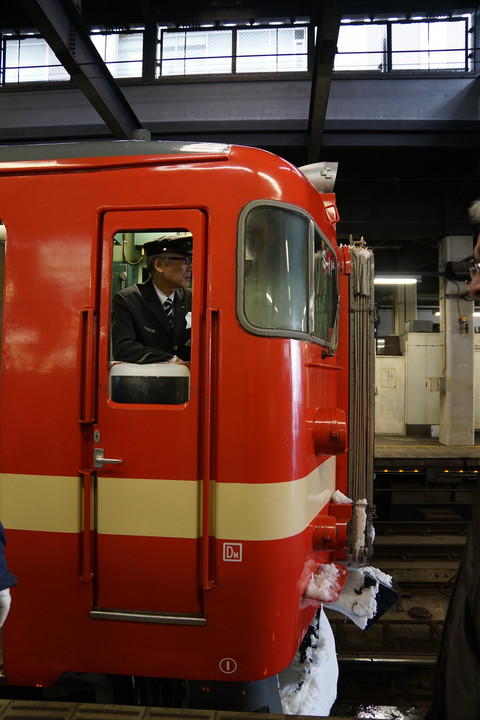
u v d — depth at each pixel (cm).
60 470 219
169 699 227
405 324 1454
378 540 694
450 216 1095
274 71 979
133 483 214
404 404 1345
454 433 1163
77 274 225
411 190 1095
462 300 1183
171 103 978
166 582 212
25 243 230
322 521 253
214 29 998
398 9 964
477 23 950
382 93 952
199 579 210
